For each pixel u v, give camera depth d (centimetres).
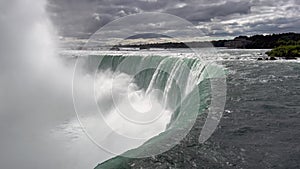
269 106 1308
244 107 1279
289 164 782
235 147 873
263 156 825
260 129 1022
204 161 786
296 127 1048
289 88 1691
